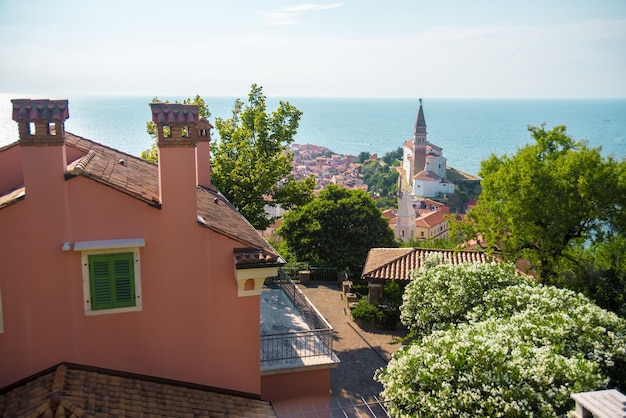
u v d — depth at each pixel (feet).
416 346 42.39
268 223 101.24
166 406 33.40
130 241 33.32
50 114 31.27
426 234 304.30
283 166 102.83
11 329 32.01
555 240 86.89
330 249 130.62
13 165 42.70
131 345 34.58
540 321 44.06
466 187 513.45
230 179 96.94
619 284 82.89
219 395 36.52
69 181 32.07
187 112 34.06
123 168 42.19
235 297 36.42
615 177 83.87
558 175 86.84
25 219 31.55
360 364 69.26
